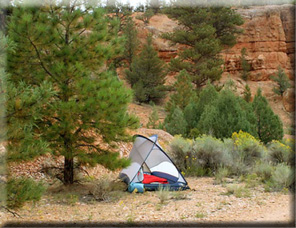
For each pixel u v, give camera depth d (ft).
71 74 23.54
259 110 55.11
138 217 17.11
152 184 25.80
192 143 35.53
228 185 24.35
